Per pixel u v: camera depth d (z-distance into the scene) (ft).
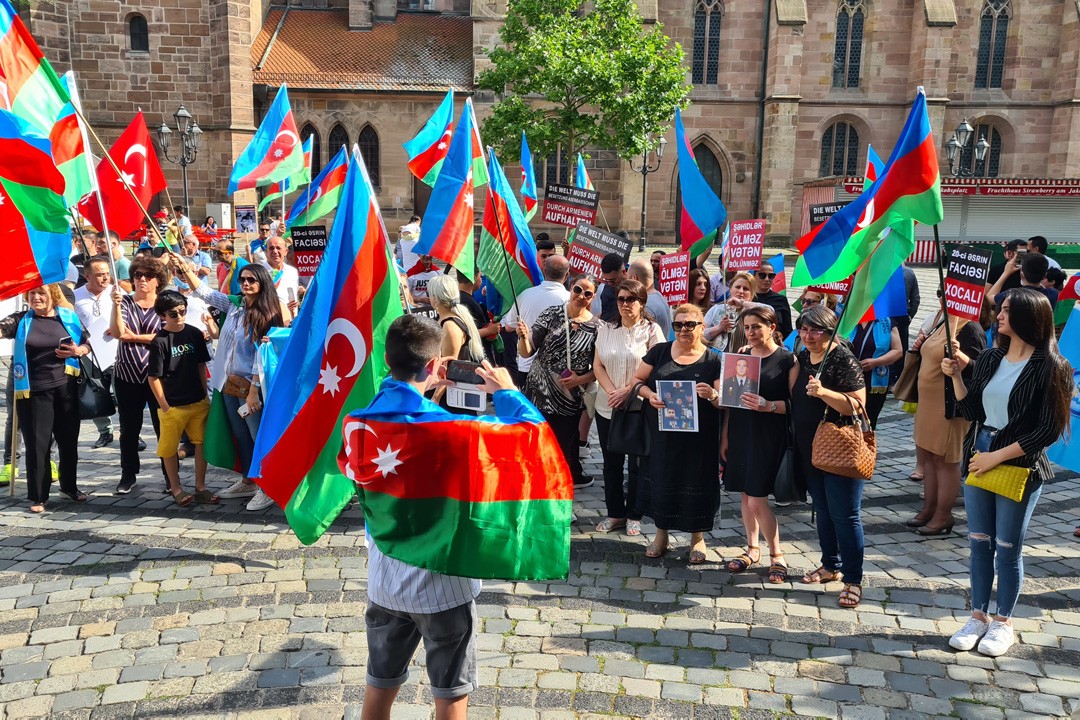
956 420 24.22
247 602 19.85
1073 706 15.99
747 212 143.23
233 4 120.26
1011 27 143.95
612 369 23.12
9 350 29.53
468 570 11.82
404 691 16.11
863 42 141.90
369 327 18.08
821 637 18.54
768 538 21.52
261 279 25.12
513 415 12.38
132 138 36.78
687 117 140.77
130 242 97.19
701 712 15.65
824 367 19.77
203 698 15.92
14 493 27.45
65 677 16.63
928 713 15.72
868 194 24.23
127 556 22.52
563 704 15.84
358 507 26.30
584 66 105.70
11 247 23.17
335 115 131.95
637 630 18.75
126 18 120.57
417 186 136.05
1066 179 121.90
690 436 21.17
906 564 22.66
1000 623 18.03
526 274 31.07
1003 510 17.76
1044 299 17.06
